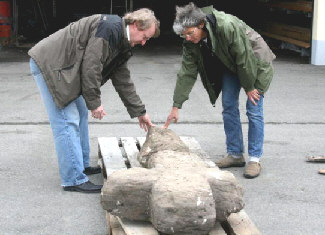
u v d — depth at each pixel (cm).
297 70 1210
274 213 447
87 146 531
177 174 369
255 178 530
